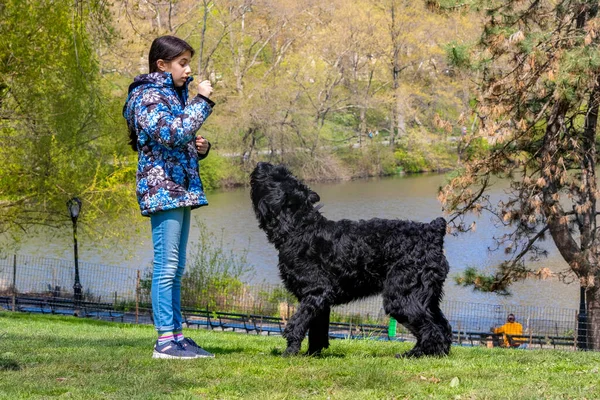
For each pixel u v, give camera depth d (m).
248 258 32.25
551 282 27.91
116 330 15.55
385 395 4.92
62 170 24.23
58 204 24.92
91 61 24.91
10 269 28.72
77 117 24.61
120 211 25.92
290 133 54.06
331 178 56.47
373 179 58.44
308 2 59.81
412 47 60.75
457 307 24.23
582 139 18.67
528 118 18.97
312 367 5.79
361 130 60.25
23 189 24.52
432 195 48.66
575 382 5.31
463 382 5.32
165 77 5.98
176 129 5.68
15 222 25.56
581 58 15.73
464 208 19.38
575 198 18.75
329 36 58.72
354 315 21.36
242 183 53.16
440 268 6.54
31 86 22.80
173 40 6.02
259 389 5.04
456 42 18.28
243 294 24.58
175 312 6.35
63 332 13.52
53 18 22.66
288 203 6.56
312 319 6.53
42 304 23.03
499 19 17.78
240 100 53.09
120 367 5.79
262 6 58.81
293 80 56.03
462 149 20.05
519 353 7.55
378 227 6.54
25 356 6.50
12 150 23.80
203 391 5.01
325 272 6.50
